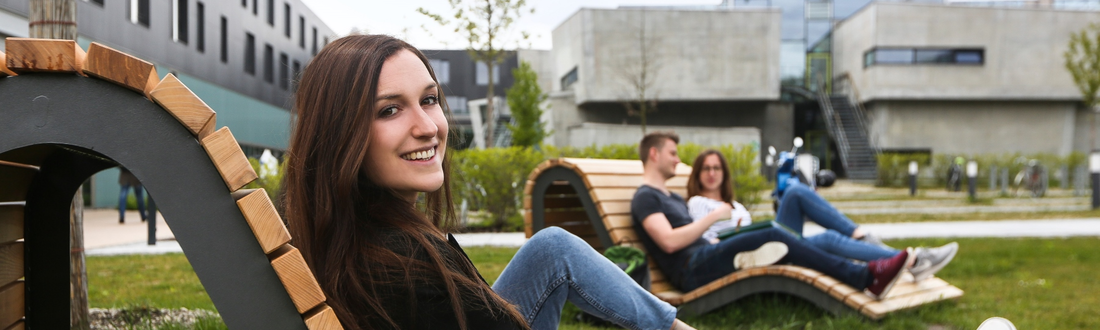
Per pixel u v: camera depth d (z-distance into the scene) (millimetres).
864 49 30734
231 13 22000
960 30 29781
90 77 952
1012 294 4805
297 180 1242
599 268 1679
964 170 24375
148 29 16938
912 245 7805
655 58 29281
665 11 29406
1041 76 29953
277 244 978
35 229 1474
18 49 917
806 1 33500
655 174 4250
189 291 4793
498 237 8977
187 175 970
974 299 4559
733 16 29625
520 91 22891
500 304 1278
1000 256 6770
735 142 28484
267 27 25234
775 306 4066
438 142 1360
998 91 29844
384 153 1276
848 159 30172
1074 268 5996
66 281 1504
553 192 4766
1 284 1357
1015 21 29859
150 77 959
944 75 29906
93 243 8438
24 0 12938
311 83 1272
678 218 4156
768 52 29750
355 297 1173
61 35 3064
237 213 986
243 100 21328
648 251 4199
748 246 3869
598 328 3648
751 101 30719
